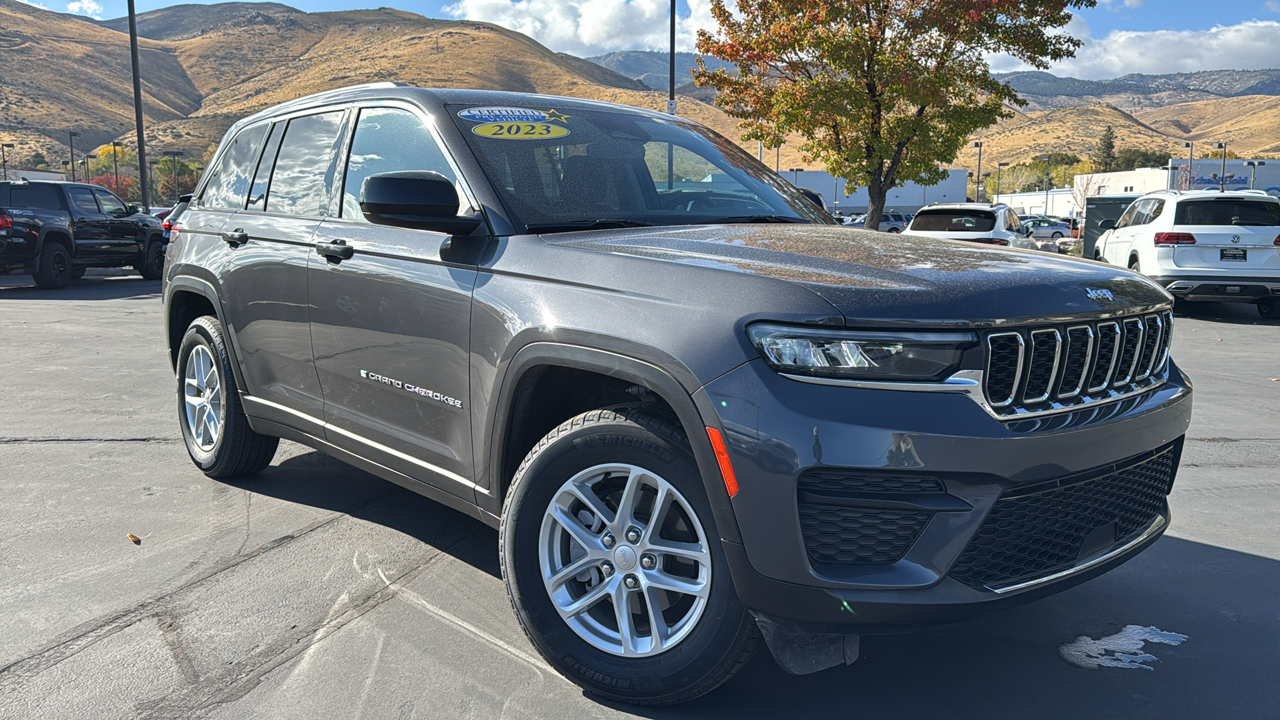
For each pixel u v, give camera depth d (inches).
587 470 98.9
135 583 129.6
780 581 85.8
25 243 576.4
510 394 105.0
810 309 84.7
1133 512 102.7
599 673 99.3
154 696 100.1
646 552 96.7
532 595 103.0
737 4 670.5
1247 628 120.2
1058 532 92.1
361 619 119.3
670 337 90.0
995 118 659.4
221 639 113.5
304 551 142.0
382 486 175.0
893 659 111.1
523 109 134.2
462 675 105.7
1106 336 96.0
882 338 83.2
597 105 146.5
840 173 671.8
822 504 84.9
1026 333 87.7
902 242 110.3
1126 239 540.4
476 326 109.3
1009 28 613.3
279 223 148.6
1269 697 102.7
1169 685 105.3
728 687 104.2
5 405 243.0
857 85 626.2
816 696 102.2
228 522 154.6
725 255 98.1
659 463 93.4
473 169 118.1
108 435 211.9
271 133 163.0
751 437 84.5
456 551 142.7
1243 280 473.4
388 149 132.3
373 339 126.6
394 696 101.0
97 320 428.1
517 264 107.2
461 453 115.4
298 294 141.1
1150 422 98.5
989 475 83.9
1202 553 147.3
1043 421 88.1
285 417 150.7
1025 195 4008.4
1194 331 448.5
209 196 176.6
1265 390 288.5
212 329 167.3
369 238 128.1
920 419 82.7
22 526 151.8
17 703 98.4
